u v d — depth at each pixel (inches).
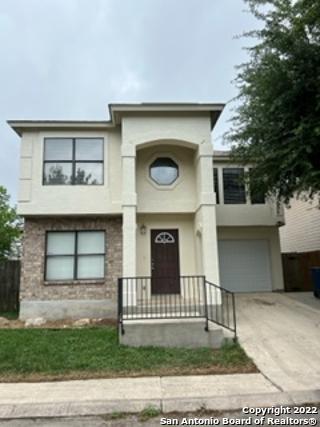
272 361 262.4
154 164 474.3
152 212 458.6
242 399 194.9
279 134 371.9
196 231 454.0
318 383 218.2
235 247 576.1
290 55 353.7
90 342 311.0
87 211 443.8
